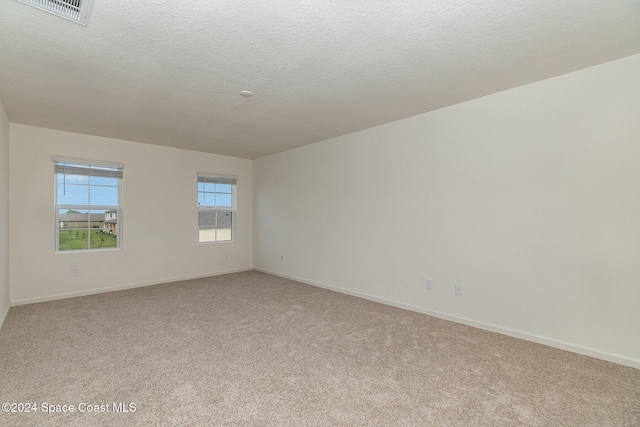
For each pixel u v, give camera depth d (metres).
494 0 1.61
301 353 2.48
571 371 2.19
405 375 2.15
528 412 1.75
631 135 2.25
